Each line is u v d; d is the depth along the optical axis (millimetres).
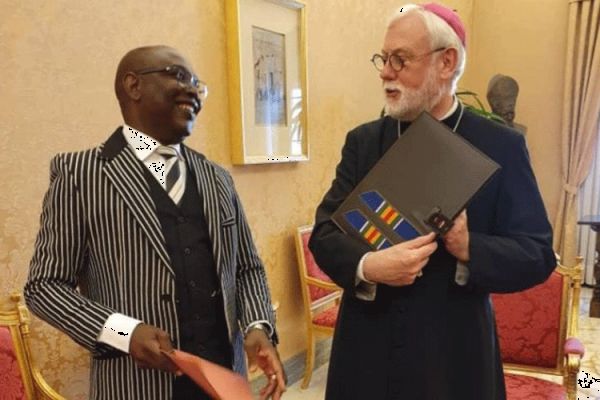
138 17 1902
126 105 1086
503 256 1062
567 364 1783
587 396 2621
